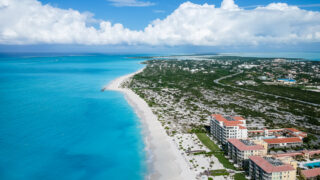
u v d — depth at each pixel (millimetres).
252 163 137000
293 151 174000
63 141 194375
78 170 152000
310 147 178375
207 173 143250
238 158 152375
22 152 173750
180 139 197875
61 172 149250
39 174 146250
